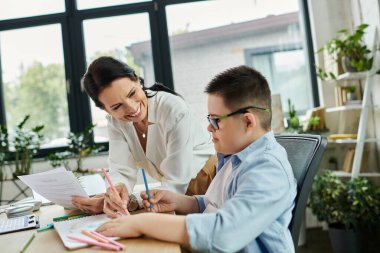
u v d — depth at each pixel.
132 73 1.16
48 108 3.24
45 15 3.23
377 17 2.49
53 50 3.24
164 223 0.74
